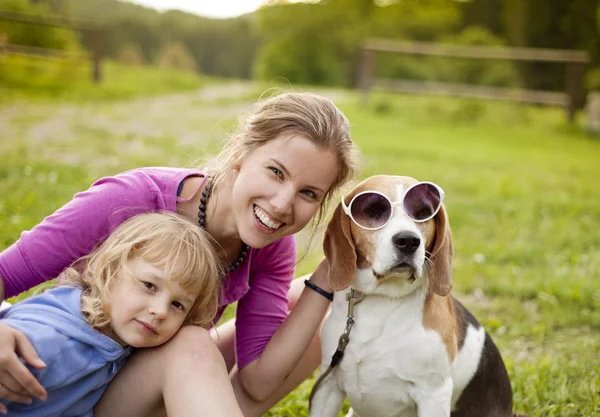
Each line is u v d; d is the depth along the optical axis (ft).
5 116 33.91
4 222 15.83
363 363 8.35
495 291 15.37
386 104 51.62
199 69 95.35
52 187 19.77
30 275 7.66
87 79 52.49
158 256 7.45
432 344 8.20
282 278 9.12
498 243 18.71
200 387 6.93
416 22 96.12
